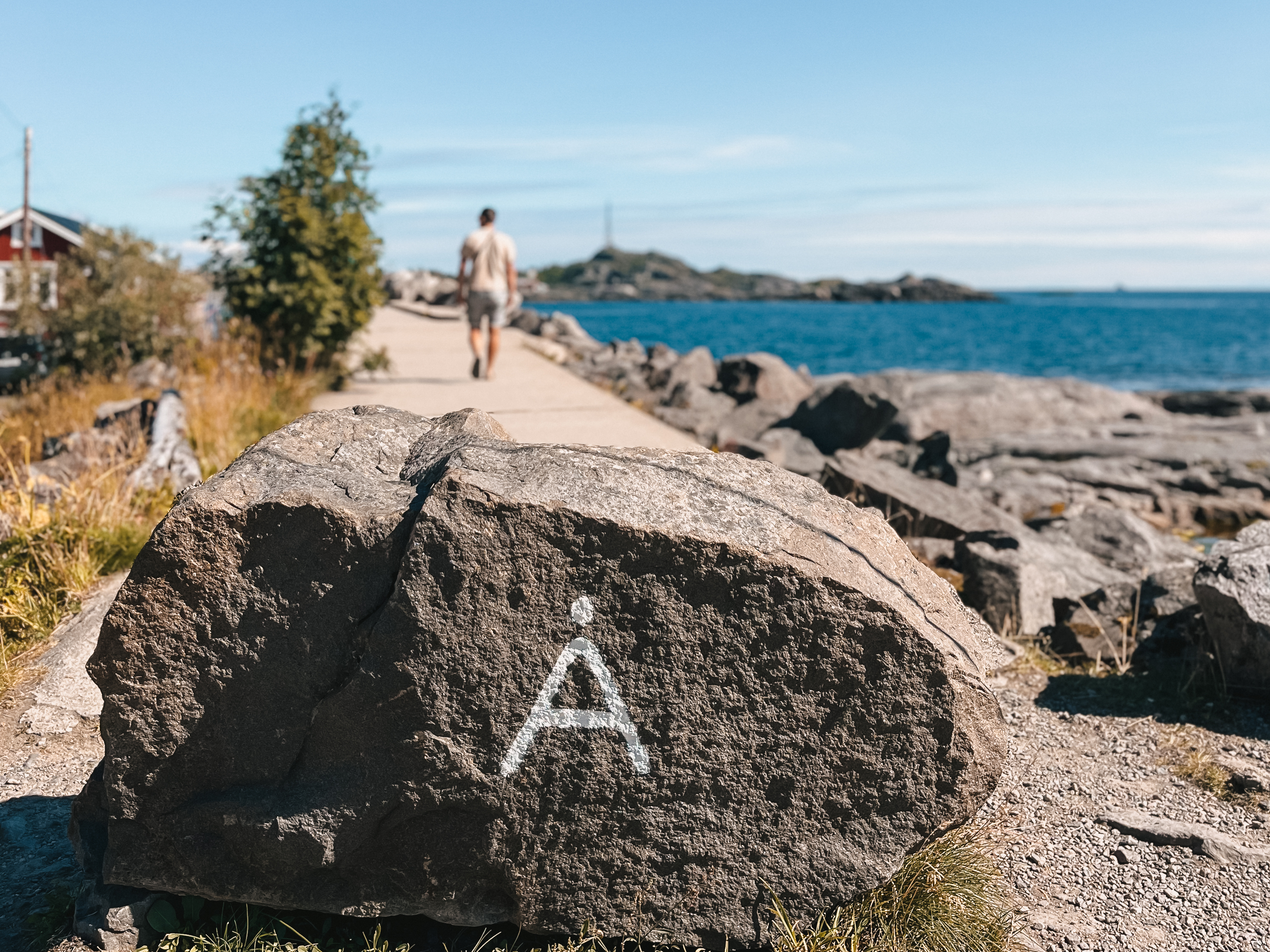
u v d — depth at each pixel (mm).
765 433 13508
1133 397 23438
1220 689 5488
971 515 8992
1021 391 21203
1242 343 70812
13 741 4645
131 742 3275
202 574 3205
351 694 3201
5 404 13953
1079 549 8281
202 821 3293
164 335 15805
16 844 3916
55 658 5250
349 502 3236
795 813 3316
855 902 3398
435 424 3746
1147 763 4828
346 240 12930
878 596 3188
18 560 6133
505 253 13992
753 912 3355
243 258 13273
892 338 69625
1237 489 15820
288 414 10828
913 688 3232
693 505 3250
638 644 3221
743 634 3209
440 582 3141
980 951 3391
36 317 16031
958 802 3312
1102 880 3887
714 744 3271
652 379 17906
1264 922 3637
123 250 15938
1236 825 4273
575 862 3334
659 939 3371
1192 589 6090
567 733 3248
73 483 7172
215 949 3277
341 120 13250
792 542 3205
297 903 3350
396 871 3316
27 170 22625
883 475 9367
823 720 3262
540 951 3387
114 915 3342
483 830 3293
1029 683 5777
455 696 3207
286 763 3297
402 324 26844
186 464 8141
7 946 3389
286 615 3232
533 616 3189
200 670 3258
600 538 3148
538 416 11195
